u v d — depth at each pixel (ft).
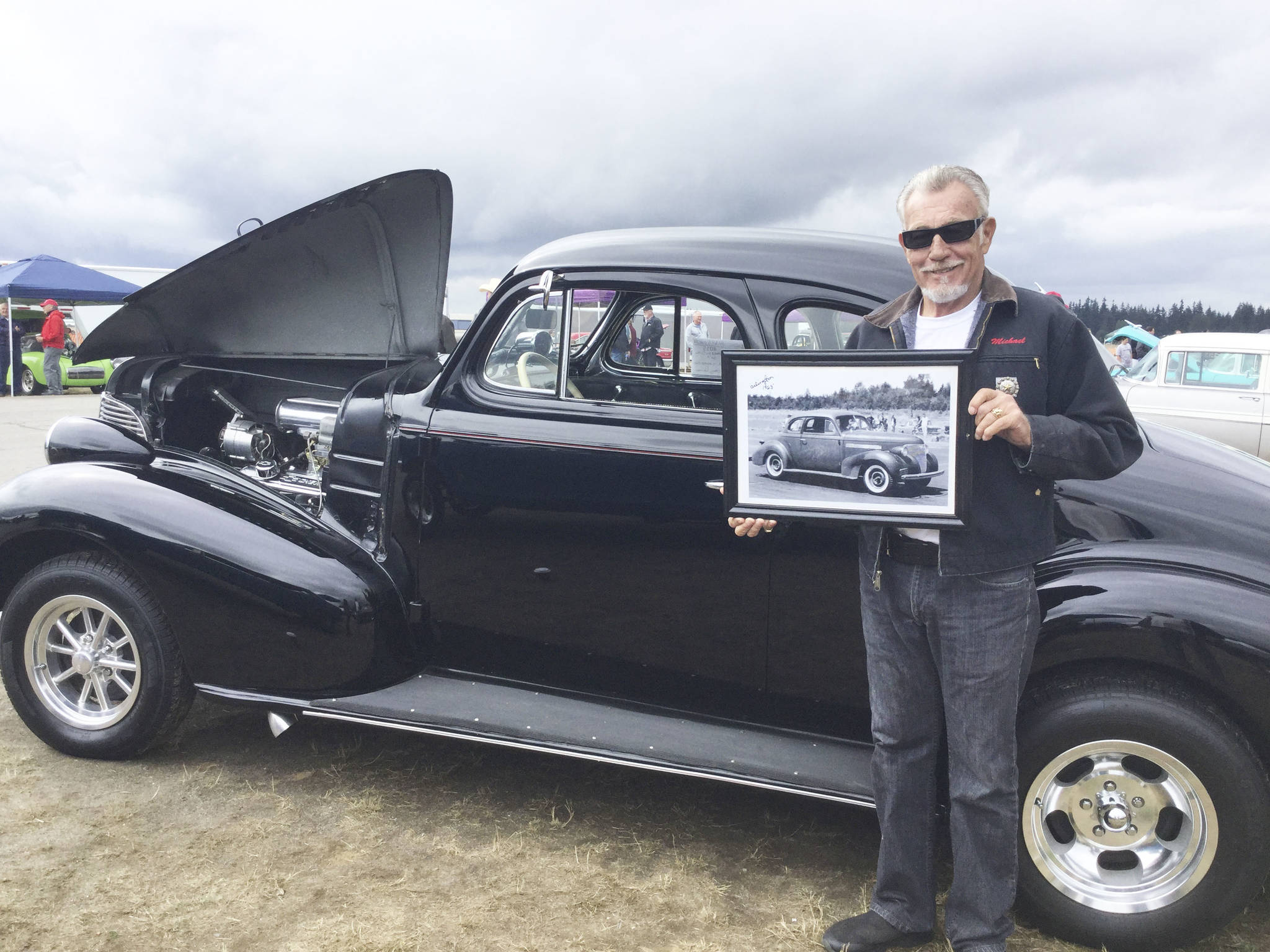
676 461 8.62
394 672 9.91
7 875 8.21
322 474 11.19
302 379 14.15
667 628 8.86
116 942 7.36
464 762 10.71
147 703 10.02
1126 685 7.17
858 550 7.32
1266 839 6.97
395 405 10.02
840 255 8.77
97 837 8.86
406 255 11.36
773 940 7.63
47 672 10.41
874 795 7.61
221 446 13.38
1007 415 5.98
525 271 9.53
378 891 8.14
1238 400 30.60
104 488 9.98
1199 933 7.20
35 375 55.31
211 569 9.57
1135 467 7.91
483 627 9.70
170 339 12.76
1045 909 7.47
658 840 9.15
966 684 6.57
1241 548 7.29
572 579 9.17
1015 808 6.77
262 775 10.23
